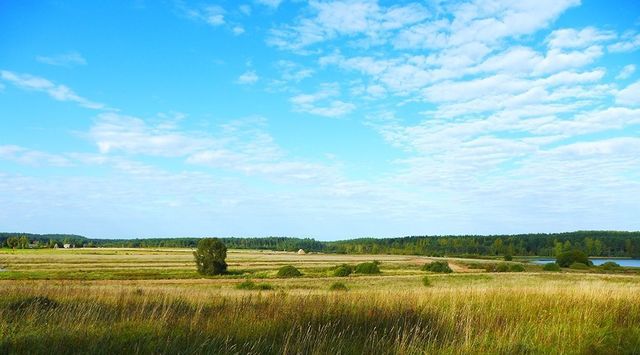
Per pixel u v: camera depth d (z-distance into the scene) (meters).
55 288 16.70
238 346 7.57
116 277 69.06
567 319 10.47
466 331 8.51
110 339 7.83
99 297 13.34
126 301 12.27
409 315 10.20
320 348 7.45
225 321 9.33
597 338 8.95
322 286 46.25
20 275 69.44
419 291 15.34
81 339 7.78
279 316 9.75
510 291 14.70
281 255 181.12
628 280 52.06
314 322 9.21
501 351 7.96
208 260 80.50
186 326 8.74
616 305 11.82
